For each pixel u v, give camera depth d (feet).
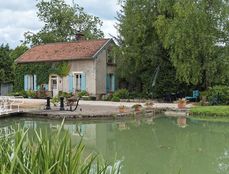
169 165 36.37
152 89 111.34
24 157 12.26
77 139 49.52
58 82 121.90
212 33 96.27
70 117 69.72
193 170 34.40
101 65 118.73
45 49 130.82
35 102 100.07
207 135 55.16
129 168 34.53
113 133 56.54
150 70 113.60
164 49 109.91
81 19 175.42
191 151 43.11
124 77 118.11
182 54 96.17
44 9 170.19
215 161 38.22
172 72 109.29
